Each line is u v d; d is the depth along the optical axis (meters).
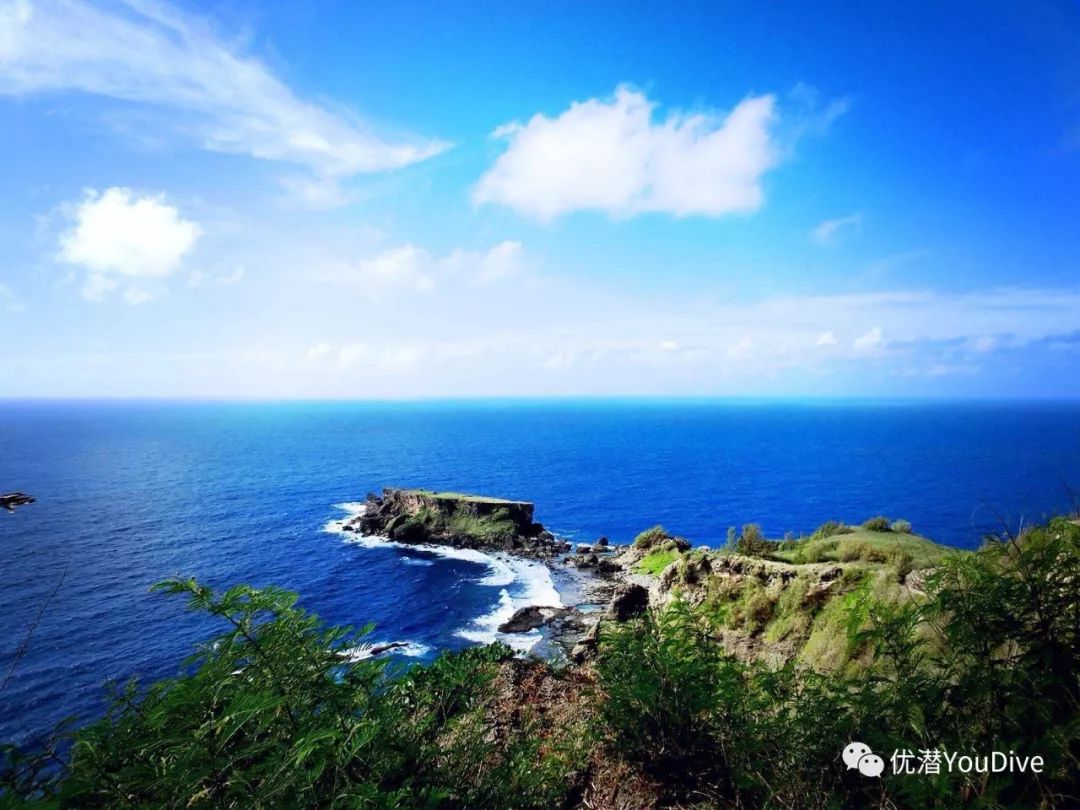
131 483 111.00
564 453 184.38
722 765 4.10
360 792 2.53
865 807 3.04
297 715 3.04
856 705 3.38
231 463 148.50
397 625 38.44
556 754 4.76
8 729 17.27
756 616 13.69
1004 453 149.62
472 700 5.43
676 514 87.50
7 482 107.12
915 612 3.51
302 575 51.22
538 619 38.06
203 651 3.19
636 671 4.82
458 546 62.12
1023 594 3.02
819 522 78.44
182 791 2.45
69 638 35.25
